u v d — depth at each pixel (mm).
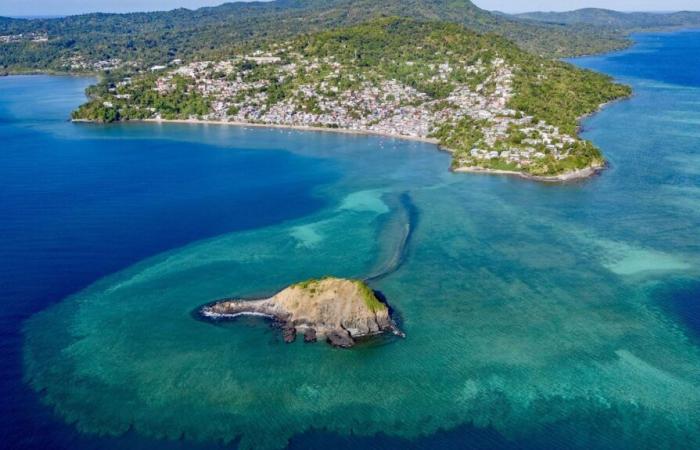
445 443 82125
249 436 83688
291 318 110500
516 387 93125
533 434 83625
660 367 97750
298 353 102125
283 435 83750
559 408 88562
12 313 116062
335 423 86062
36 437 83375
